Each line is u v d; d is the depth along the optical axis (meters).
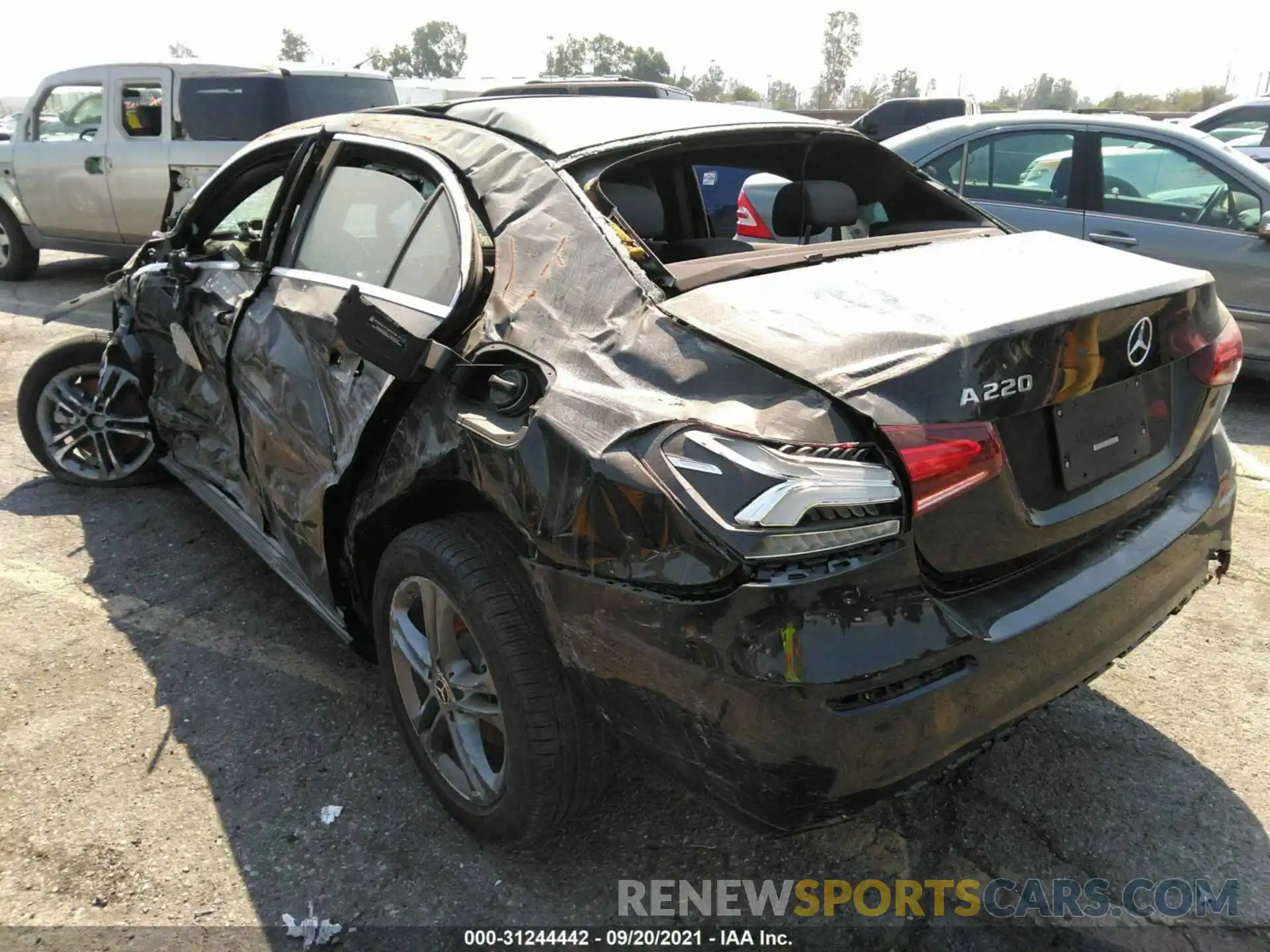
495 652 2.04
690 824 2.43
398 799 2.49
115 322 4.04
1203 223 5.52
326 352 2.56
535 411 1.92
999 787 2.54
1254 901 2.19
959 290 2.01
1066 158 5.85
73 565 3.71
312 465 2.62
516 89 10.84
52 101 8.95
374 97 8.97
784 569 1.63
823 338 1.81
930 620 1.73
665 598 1.72
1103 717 2.83
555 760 2.06
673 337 1.90
